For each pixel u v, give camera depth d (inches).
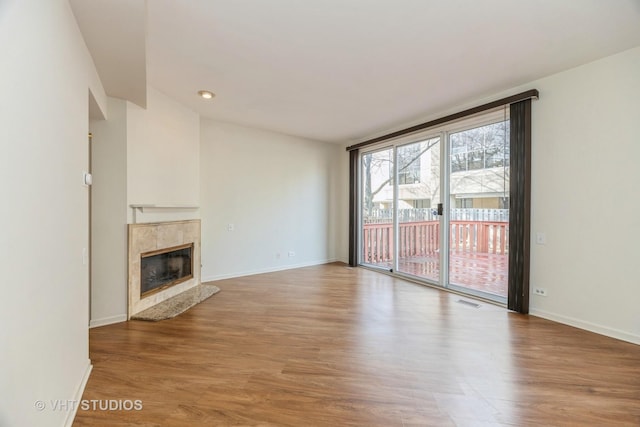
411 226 185.8
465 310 128.3
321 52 96.7
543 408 65.4
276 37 87.8
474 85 123.3
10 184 39.3
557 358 86.8
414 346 94.9
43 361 49.6
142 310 125.6
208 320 117.6
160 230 135.4
